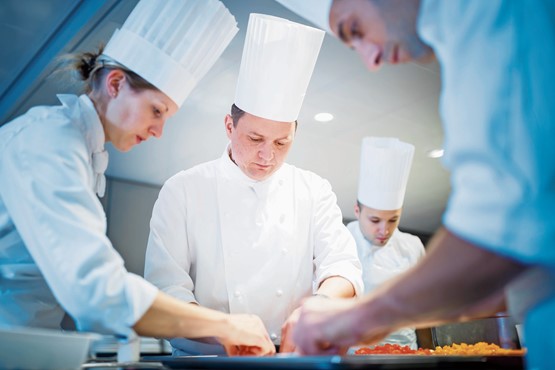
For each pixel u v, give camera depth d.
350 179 4.98
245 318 1.37
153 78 1.28
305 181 1.96
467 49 0.75
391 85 3.33
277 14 2.62
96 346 1.07
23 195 1.11
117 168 4.51
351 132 4.09
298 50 1.67
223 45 1.46
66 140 1.16
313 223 1.89
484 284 0.74
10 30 2.72
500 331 2.28
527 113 0.70
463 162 0.74
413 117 3.82
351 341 0.90
